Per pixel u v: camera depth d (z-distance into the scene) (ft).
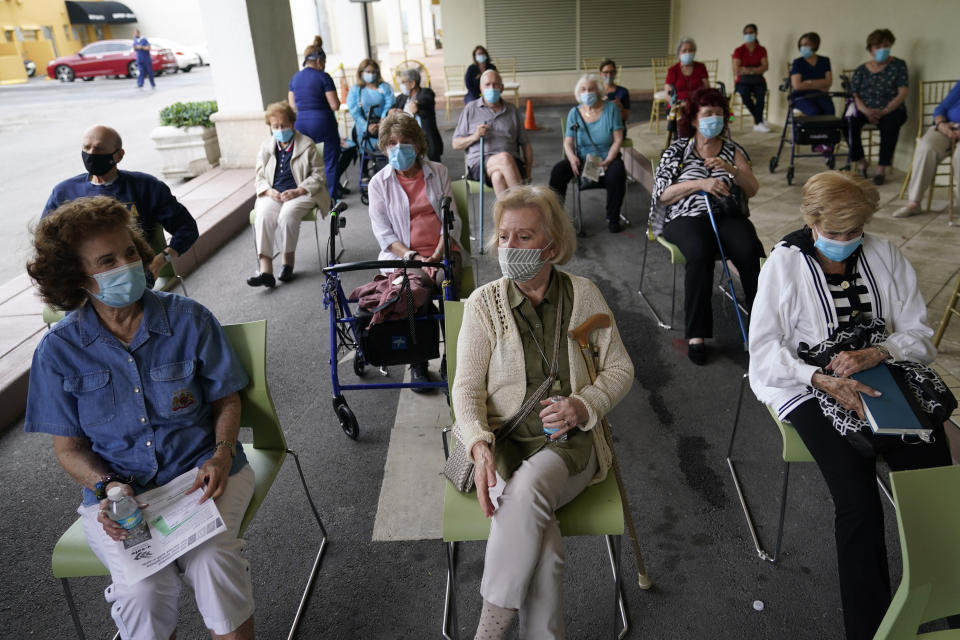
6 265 20.68
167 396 6.68
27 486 10.08
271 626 7.51
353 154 25.86
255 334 7.46
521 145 19.92
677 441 10.29
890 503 8.69
